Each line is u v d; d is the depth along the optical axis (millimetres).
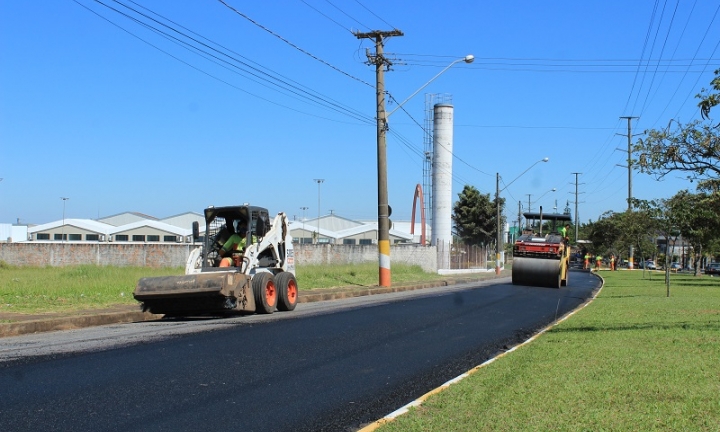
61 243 36812
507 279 43938
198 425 6887
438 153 57281
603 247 64312
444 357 11305
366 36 28359
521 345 11898
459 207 79875
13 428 6543
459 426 6371
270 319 15570
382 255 28766
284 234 18859
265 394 8281
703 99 10992
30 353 10391
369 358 10984
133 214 82625
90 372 9055
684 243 80250
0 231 73062
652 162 11703
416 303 21688
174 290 14906
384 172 28750
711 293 25688
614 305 19891
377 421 6820
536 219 38531
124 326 14289
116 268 30594
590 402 7145
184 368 9523
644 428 6105
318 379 9266
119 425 6770
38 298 18031
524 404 7133
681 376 8461
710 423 6258
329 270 33562
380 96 28719
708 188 11773
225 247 17172
